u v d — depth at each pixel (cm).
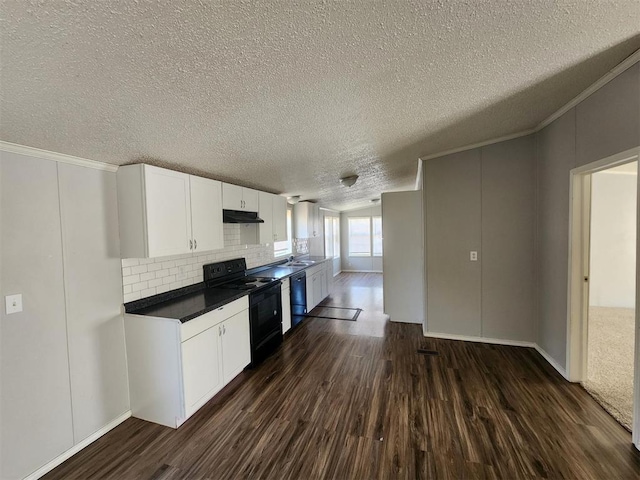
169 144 206
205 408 245
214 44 113
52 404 189
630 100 180
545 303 311
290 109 186
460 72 167
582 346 262
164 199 238
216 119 181
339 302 589
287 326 406
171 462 189
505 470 175
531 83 198
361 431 212
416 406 239
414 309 447
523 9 119
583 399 239
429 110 223
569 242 259
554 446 191
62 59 105
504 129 306
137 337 230
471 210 359
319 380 286
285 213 478
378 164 395
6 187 168
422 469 178
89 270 211
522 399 243
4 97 122
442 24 122
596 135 215
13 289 171
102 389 218
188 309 239
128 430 221
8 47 94
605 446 190
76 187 203
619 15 129
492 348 346
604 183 486
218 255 362
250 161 283
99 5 87
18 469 173
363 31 120
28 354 178
